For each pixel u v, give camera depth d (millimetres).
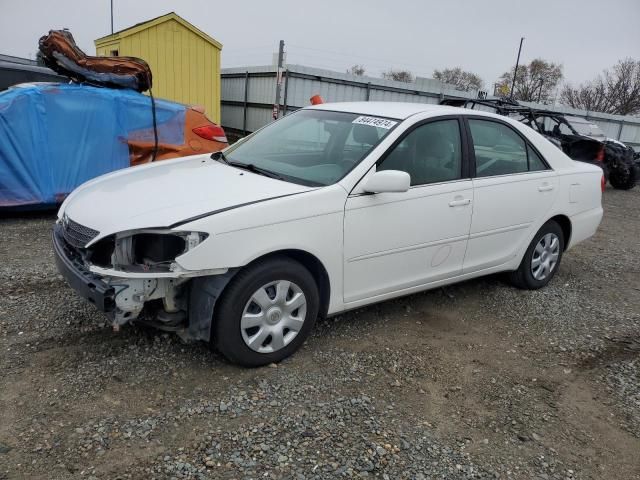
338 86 18438
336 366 3566
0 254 5230
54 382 3117
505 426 3125
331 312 3723
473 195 4348
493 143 4645
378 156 3785
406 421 3064
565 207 5219
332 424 2957
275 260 3336
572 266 6465
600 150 12297
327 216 3475
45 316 3889
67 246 3393
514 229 4812
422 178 4051
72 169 6926
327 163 3895
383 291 3969
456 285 5289
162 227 2963
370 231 3715
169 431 2785
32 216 6871
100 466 2510
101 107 7035
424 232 4043
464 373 3666
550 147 5180
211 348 3584
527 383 3617
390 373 3561
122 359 3404
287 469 2588
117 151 7211
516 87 55438
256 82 18766
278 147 4301
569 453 2945
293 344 3537
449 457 2803
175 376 3275
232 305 3201
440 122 4266
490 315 4668
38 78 10000
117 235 2980
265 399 3121
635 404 3471
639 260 7023
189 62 14422
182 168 4051
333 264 3580
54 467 2480
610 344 4305
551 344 4227
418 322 4387
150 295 3074
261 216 3195
